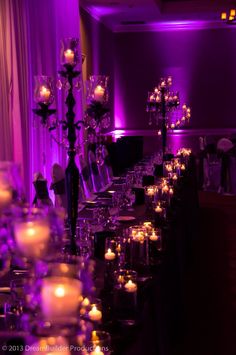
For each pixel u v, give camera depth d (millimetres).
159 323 2396
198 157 9992
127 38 11383
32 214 1216
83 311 1680
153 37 11305
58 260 1467
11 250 1275
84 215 3828
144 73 11430
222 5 9766
